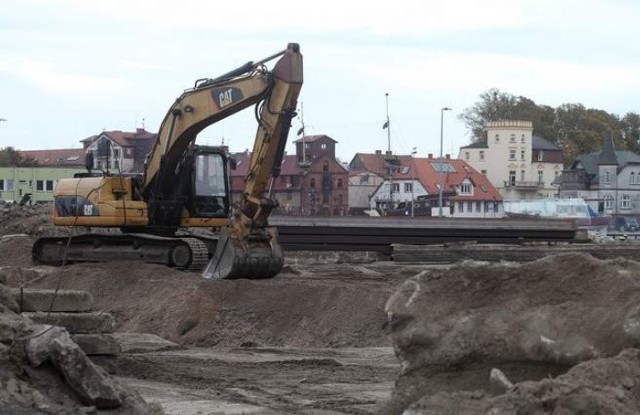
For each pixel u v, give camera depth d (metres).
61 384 12.80
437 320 12.59
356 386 17.47
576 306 11.88
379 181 127.19
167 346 24.09
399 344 12.70
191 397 16.14
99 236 36.00
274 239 31.48
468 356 12.20
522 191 140.50
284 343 26.70
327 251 47.34
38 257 37.69
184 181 34.94
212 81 32.97
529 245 48.81
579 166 126.62
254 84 31.38
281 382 17.92
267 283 29.38
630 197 125.19
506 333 12.04
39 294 16.19
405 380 12.56
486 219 49.19
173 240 34.25
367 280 33.91
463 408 11.03
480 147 142.50
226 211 35.62
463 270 12.85
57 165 123.88
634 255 45.38
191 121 33.44
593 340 11.43
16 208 54.97
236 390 16.84
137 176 35.97
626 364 10.80
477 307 12.56
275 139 31.06
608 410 10.15
